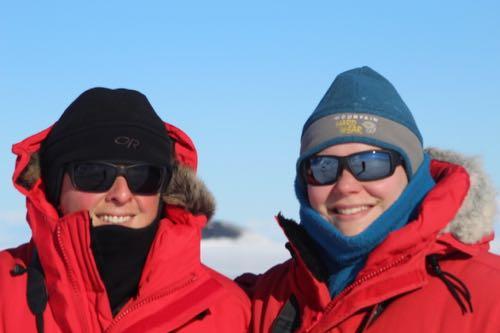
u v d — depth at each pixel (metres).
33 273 2.31
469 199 2.20
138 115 2.37
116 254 2.32
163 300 2.31
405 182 2.27
